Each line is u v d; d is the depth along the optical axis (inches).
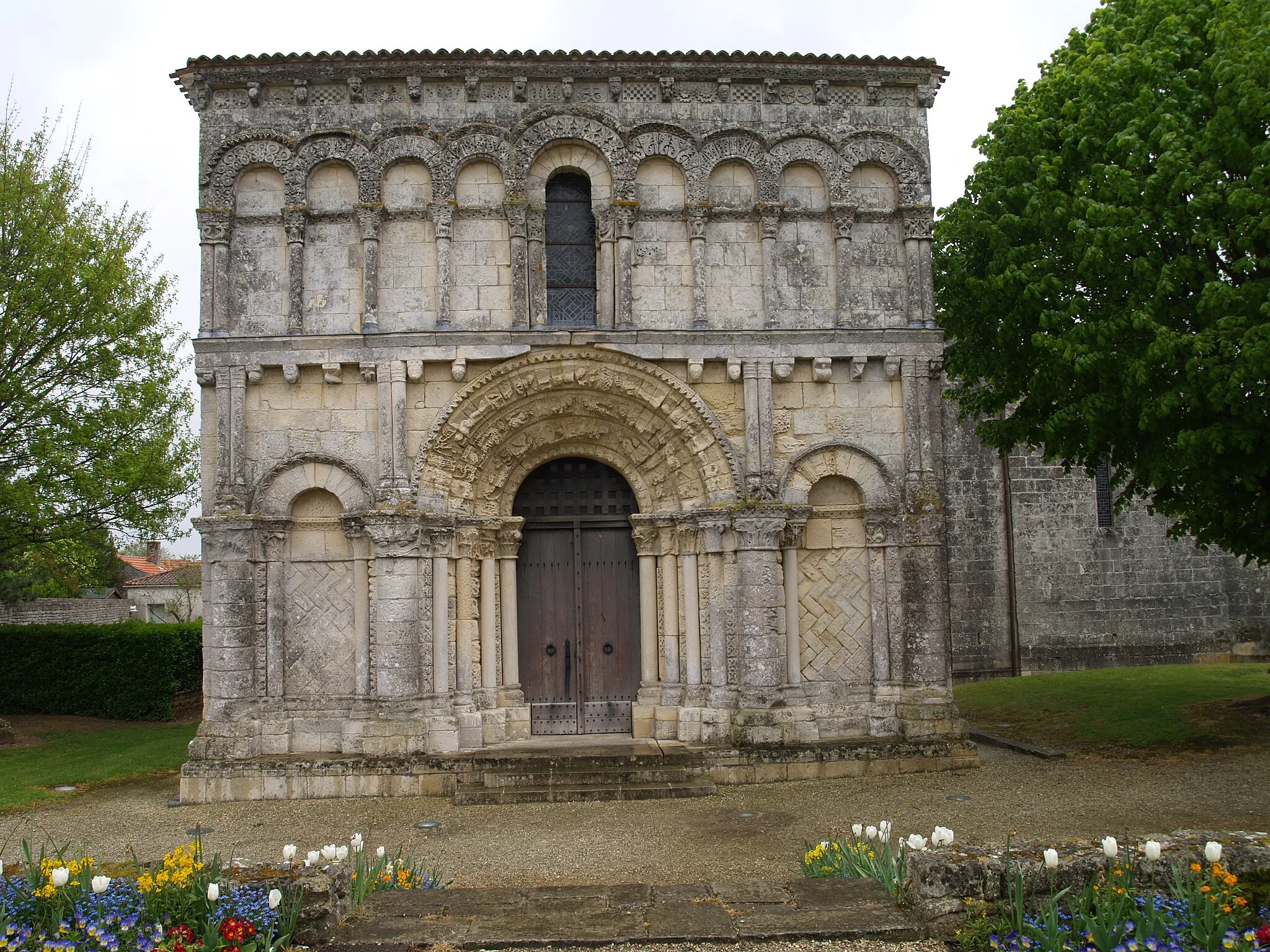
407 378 707.4
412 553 689.6
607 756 669.3
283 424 708.7
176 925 329.1
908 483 724.0
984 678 1225.4
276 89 725.3
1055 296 688.4
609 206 735.7
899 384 736.3
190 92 720.3
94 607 1764.3
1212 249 635.5
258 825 601.3
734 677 706.8
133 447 971.9
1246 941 294.8
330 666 704.4
